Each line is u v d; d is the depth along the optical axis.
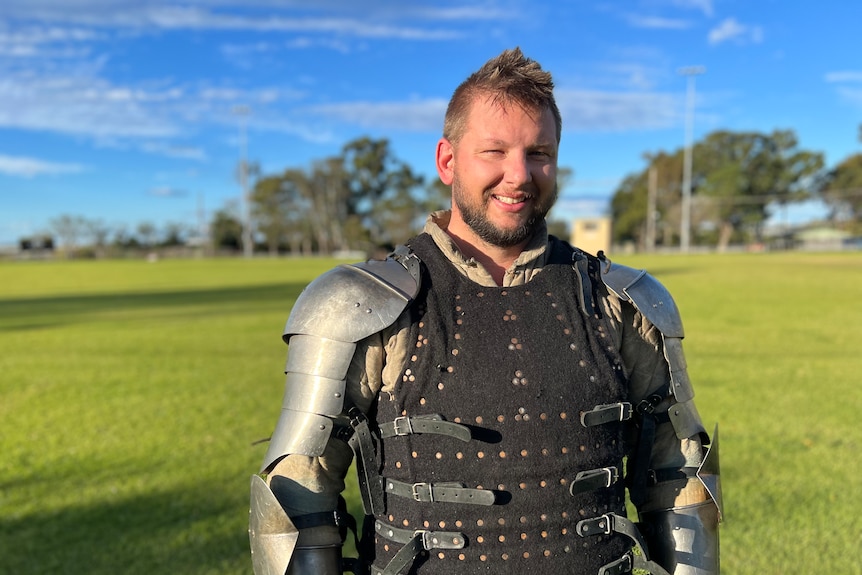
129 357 8.46
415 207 74.06
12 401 6.19
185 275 30.14
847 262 31.44
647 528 1.42
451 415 1.17
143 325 11.83
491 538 1.16
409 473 1.18
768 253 48.84
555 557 1.17
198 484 4.08
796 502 3.68
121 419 5.52
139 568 3.09
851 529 3.36
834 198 63.78
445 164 1.38
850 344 8.66
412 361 1.19
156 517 3.63
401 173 77.00
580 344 1.23
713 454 1.37
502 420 1.16
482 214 1.27
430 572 1.17
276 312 13.65
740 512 3.57
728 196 65.88
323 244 78.06
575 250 1.39
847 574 2.97
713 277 21.31
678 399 1.35
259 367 7.67
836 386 6.29
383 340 1.22
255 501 1.24
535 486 1.17
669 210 69.88
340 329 1.20
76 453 4.68
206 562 3.14
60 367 7.84
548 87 1.27
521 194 1.25
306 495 1.24
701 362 7.49
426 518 1.17
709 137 69.19
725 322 10.77
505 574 1.15
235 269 35.62
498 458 1.16
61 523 3.56
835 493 3.79
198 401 6.07
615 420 1.24
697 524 1.37
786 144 66.50
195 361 8.10
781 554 3.14
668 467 1.39
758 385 6.35
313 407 1.19
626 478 1.40
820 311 12.16
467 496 1.15
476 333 1.21
